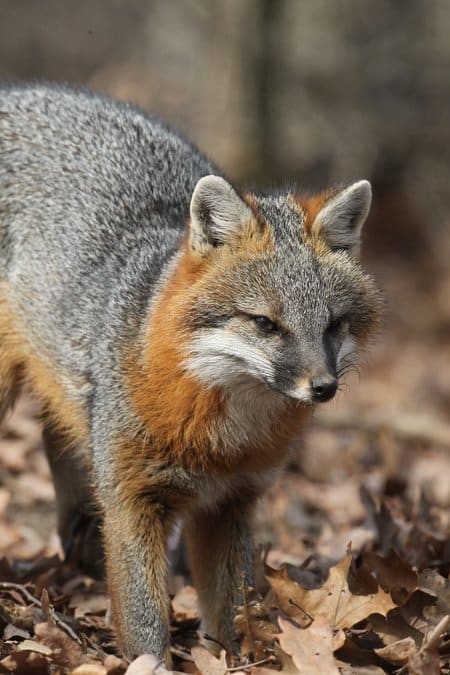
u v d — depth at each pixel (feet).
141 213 37.40
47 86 42.34
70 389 36.22
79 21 120.57
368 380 74.74
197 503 33.76
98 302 35.58
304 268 31.91
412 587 32.94
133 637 32.01
